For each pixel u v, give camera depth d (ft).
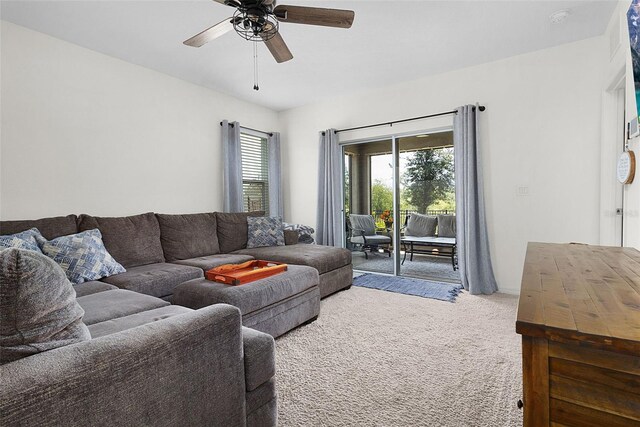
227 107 15.26
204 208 14.17
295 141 17.49
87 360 2.75
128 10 8.43
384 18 9.05
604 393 2.36
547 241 11.35
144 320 5.04
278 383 6.19
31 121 9.16
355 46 10.68
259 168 17.19
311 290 9.29
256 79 13.43
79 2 8.04
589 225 10.71
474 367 6.64
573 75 10.75
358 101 15.35
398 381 6.19
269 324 7.84
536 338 2.54
